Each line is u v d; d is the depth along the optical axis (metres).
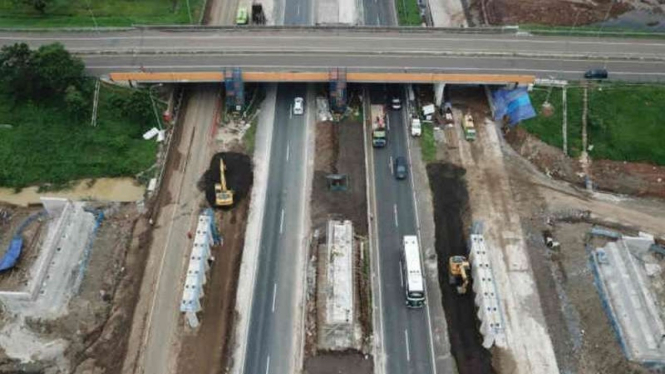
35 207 83.94
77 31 102.62
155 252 77.50
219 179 86.06
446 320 70.94
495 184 86.88
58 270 71.62
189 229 80.19
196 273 69.44
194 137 92.31
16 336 68.31
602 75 95.44
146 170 87.88
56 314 69.62
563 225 81.94
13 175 87.06
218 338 68.94
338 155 90.06
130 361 66.94
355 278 74.06
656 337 66.38
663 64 98.88
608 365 66.56
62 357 67.12
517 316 71.31
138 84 95.00
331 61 96.38
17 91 91.75
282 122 95.12
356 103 98.50
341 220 81.31
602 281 73.69
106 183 87.25
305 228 80.44
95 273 74.69
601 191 87.31
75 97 88.75
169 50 98.81
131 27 103.19
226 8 119.75
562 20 114.31
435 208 83.38
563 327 70.31
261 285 74.06
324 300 72.19
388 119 96.25
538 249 78.56
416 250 73.88
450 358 67.50
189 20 111.81
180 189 85.25
